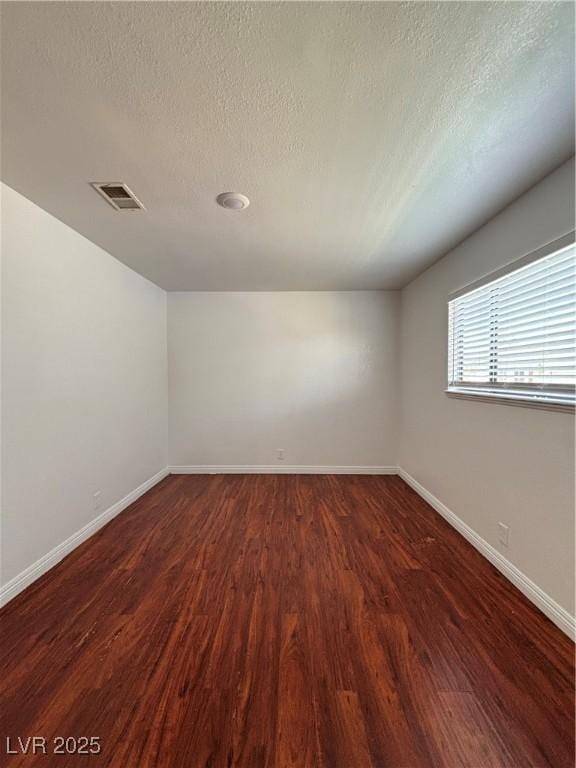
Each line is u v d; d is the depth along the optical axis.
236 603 1.70
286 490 3.44
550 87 1.11
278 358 3.99
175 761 1.01
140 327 3.34
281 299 3.97
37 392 1.96
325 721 1.11
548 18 0.90
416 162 1.52
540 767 0.99
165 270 3.18
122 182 1.68
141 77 1.07
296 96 1.15
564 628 1.49
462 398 2.44
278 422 4.02
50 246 2.06
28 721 1.12
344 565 2.04
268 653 1.38
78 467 2.34
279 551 2.22
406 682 1.25
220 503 3.09
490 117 1.24
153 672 1.30
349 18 0.91
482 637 1.46
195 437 4.02
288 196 1.81
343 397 3.99
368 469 3.99
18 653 1.39
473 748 1.03
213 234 2.33
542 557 1.63
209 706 1.16
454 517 2.57
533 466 1.70
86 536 2.41
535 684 1.24
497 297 2.10
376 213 2.02
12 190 1.76
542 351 1.71
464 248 2.44
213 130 1.31
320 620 1.57
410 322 3.60
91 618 1.60
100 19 0.90
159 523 2.67
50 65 1.03
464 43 0.97
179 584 1.86
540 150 1.43
